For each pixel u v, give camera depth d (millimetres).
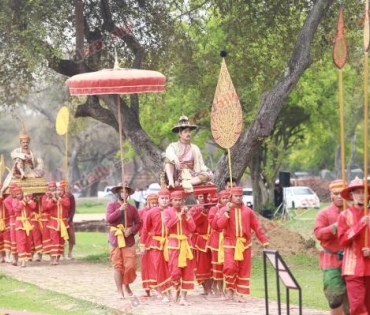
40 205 32062
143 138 32250
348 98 59438
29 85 35750
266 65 35250
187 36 36094
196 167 22953
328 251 15852
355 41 33906
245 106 43031
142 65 35406
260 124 30312
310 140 68688
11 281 26469
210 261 22281
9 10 31094
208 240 22125
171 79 37438
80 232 55500
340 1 33062
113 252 21766
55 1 31875
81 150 91438
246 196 69188
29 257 31109
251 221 21031
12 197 31250
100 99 36031
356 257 15133
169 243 20922
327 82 53938
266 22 34219
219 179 30500
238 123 22203
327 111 56812
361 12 32906
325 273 15859
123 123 32375
